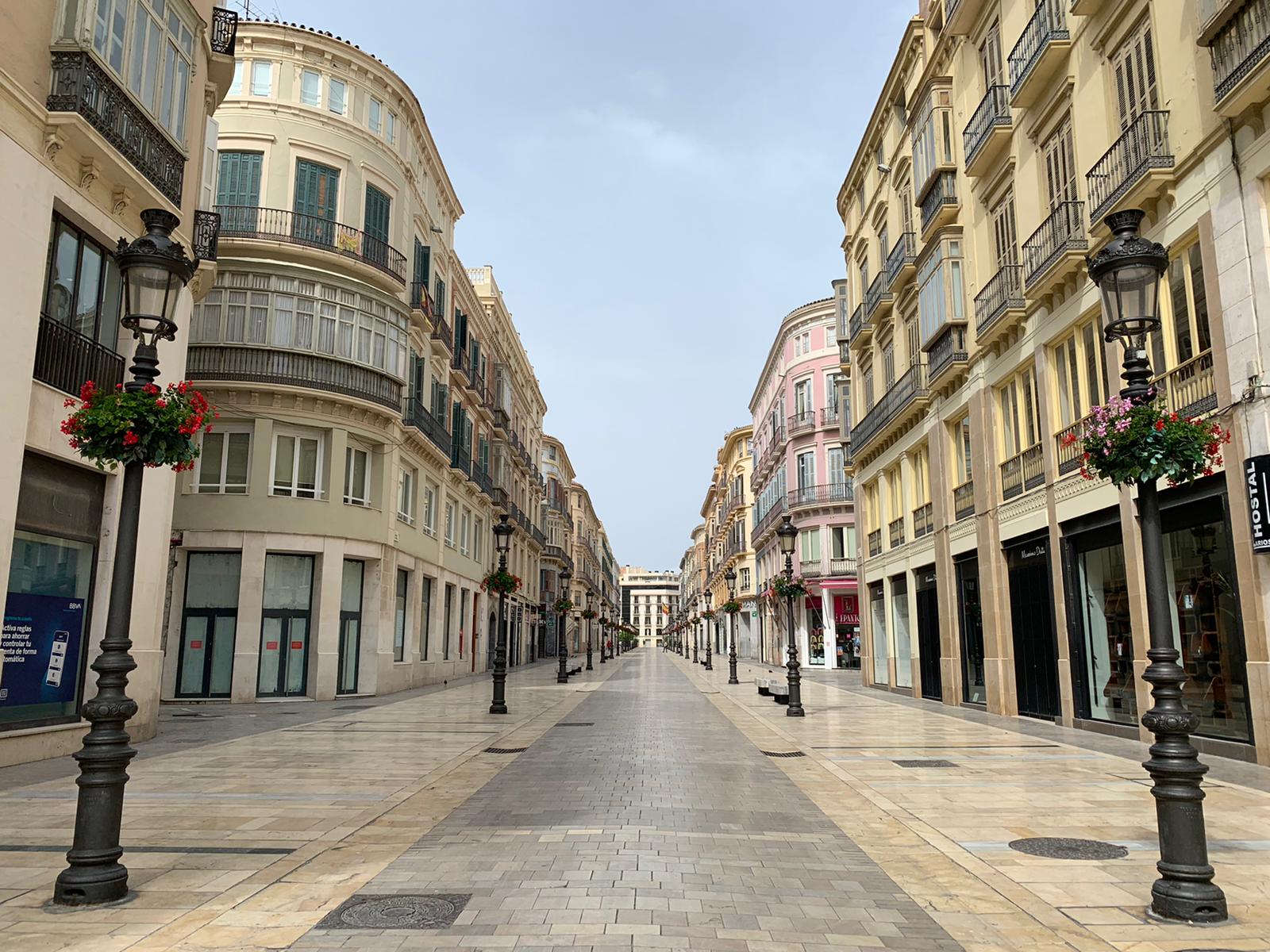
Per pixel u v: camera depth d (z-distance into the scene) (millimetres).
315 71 24969
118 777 5293
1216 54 10602
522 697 23375
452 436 34000
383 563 25078
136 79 12406
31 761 10906
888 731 14672
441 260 31797
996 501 17922
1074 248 13719
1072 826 7230
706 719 17000
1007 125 16734
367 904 5062
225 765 10734
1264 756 9961
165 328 5969
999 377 17625
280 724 16141
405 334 26375
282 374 22547
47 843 6598
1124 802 8258
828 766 10633
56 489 11633
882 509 26281
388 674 25172
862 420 27562
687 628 107438
